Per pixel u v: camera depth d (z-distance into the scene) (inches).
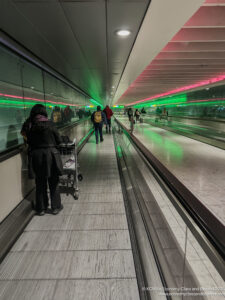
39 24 106.0
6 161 105.1
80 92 425.7
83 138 389.4
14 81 137.4
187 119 664.4
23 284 75.2
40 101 186.5
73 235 103.8
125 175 183.3
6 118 129.0
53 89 230.4
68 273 80.0
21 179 122.2
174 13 109.1
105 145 359.6
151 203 91.4
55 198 123.0
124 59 199.2
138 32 128.3
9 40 115.3
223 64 315.3
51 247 94.9
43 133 111.9
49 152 112.8
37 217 121.3
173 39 203.0
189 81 476.1
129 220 117.6
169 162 267.1
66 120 292.5
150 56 203.3
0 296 70.6
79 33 123.0
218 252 42.3
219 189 183.9
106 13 99.7
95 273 80.0
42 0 83.7
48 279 77.4
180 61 291.9
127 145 227.6
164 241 69.2
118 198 147.3
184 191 65.9
